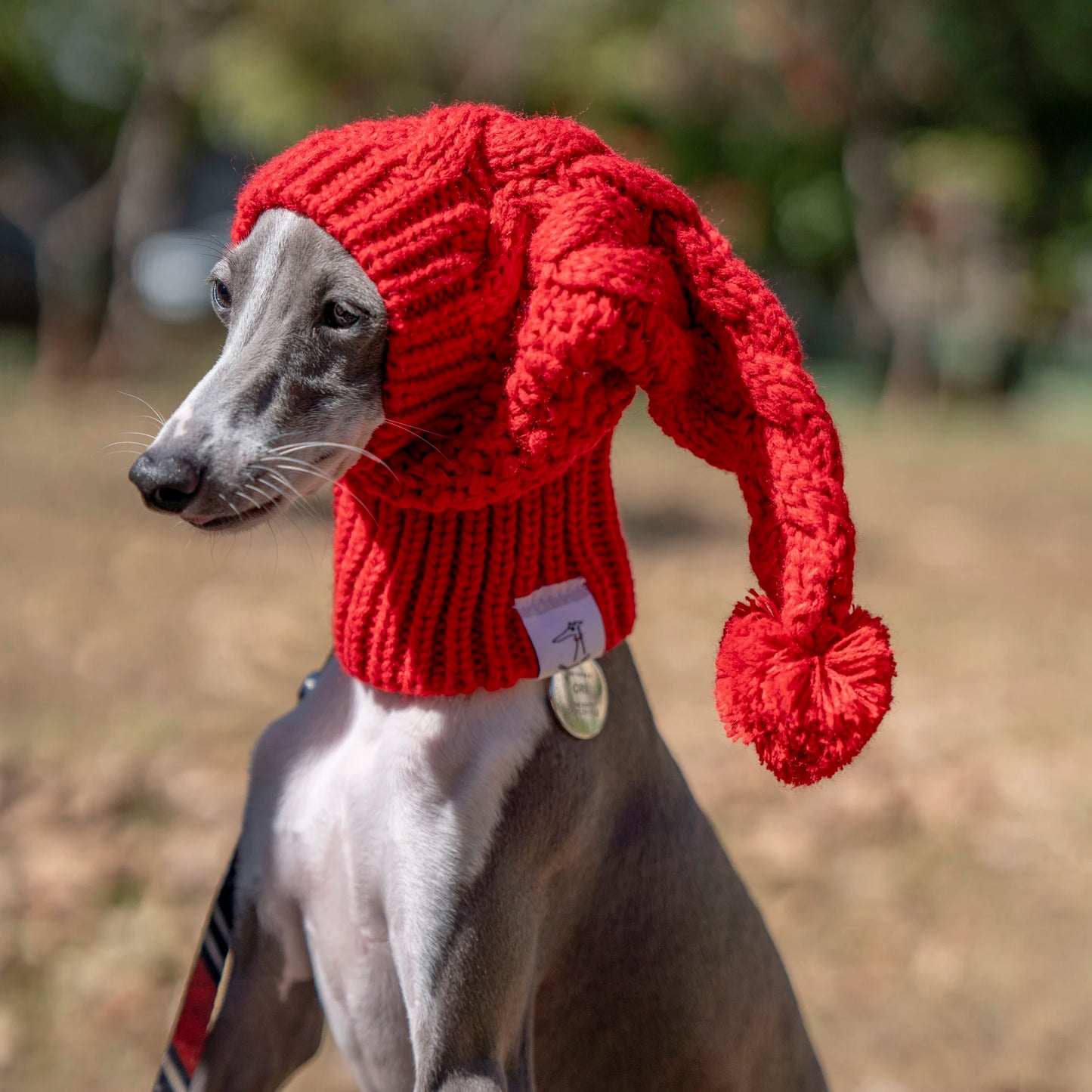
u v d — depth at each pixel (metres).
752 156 18.39
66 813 4.50
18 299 20.00
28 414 12.38
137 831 4.44
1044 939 4.25
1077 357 23.88
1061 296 20.56
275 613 6.81
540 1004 2.22
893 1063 3.67
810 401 1.92
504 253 1.88
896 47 17.61
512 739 2.04
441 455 1.92
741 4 15.66
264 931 2.20
